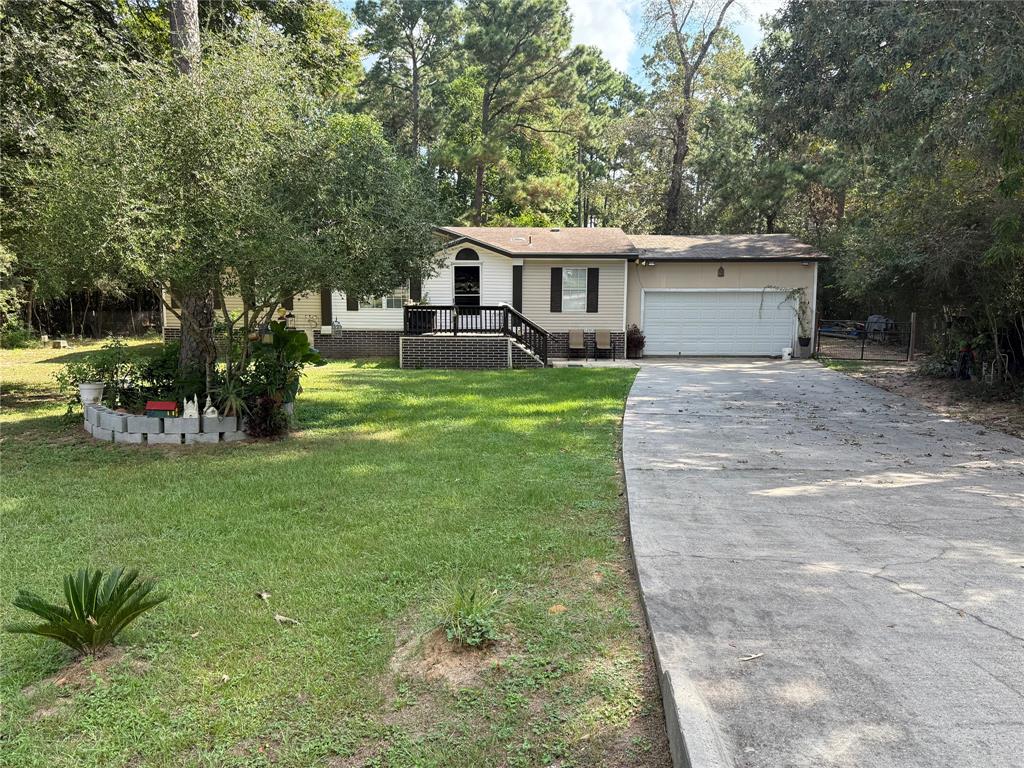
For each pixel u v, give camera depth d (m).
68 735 2.72
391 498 5.73
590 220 50.94
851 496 5.60
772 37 12.57
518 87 32.34
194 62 8.02
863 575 3.90
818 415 9.65
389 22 34.81
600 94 41.16
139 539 4.86
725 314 20.03
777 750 2.29
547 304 19.80
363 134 8.38
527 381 13.79
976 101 8.16
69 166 7.14
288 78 8.28
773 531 4.70
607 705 2.80
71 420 9.35
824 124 11.34
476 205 33.38
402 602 3.78
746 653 2.98
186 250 7.11
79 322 26.42
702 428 8.64
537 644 3.28
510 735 2.64
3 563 4.42
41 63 9.45
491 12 32.47
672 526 4.79
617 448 7.58
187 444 8.11
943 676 2.77
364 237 7.90
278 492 5.98
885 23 9.15
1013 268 10.05
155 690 2.99
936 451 7.35
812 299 19.64
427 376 14.91
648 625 3.36
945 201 10.78
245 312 8.38
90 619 3.23
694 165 32.56
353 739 2.65
